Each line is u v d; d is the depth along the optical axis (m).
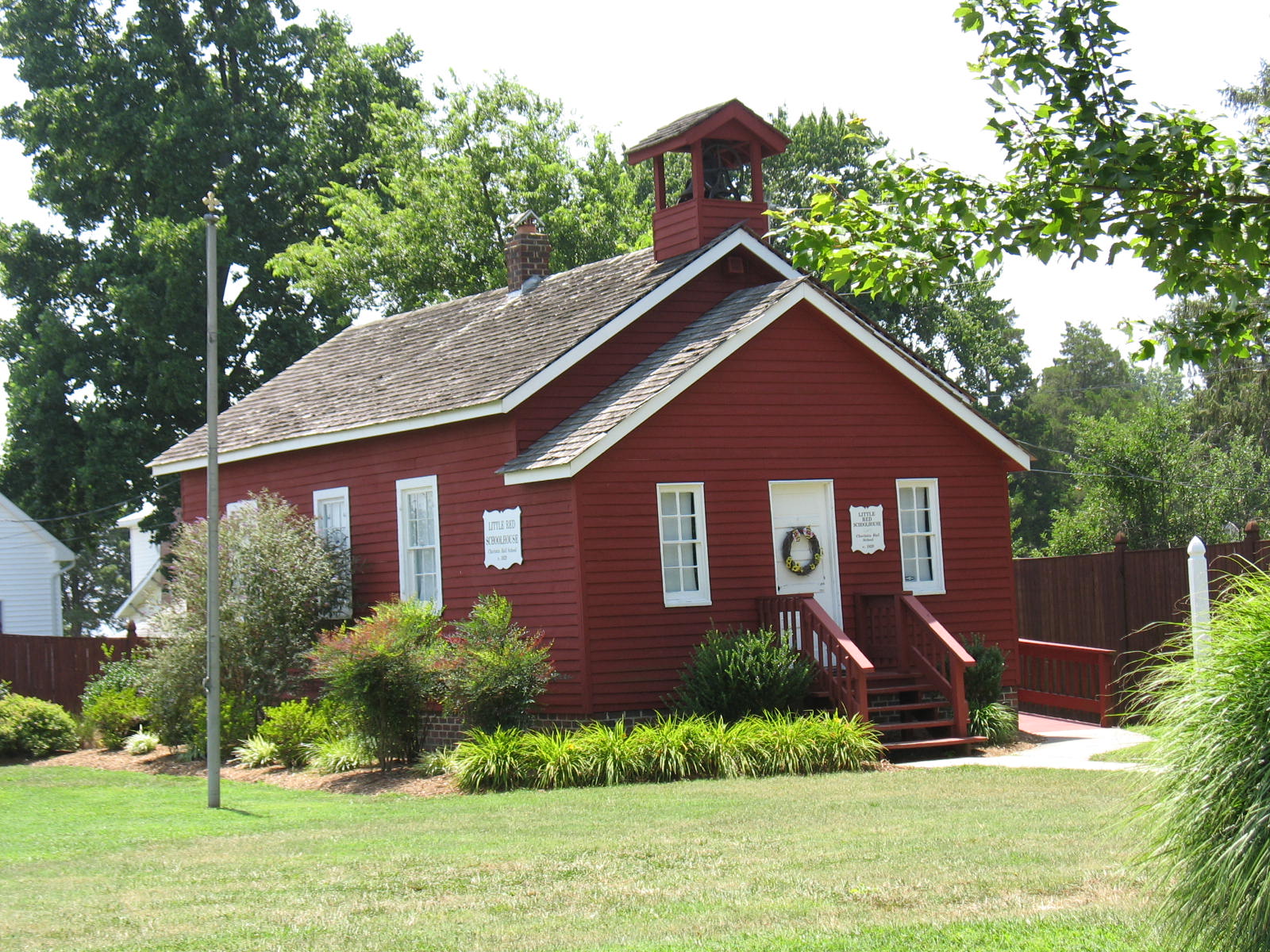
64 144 42.81
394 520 21.39
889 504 20.28
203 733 20.41
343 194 44.25
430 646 18.11
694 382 18.59
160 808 15.34
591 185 45.78
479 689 17.05
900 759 17.67
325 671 17.59
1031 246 8.08
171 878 10.84
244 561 20.77
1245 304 8.35
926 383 20.47
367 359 25.89
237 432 25.36
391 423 20.98
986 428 21.02
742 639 17.80
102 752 22.48
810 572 19.48
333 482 22.73
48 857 12.32
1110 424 37.84
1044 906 8.50
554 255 42.28
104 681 24.58
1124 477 36.44
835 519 19.78
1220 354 8.73
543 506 18.52
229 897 9.95
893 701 18.84
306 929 8.84
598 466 18.11
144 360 40.81
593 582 17.97
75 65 43.75
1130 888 8.78
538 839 11.79
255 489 24.66
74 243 44.19
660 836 11.66
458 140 44.28
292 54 46.84
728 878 9.82
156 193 43.62
